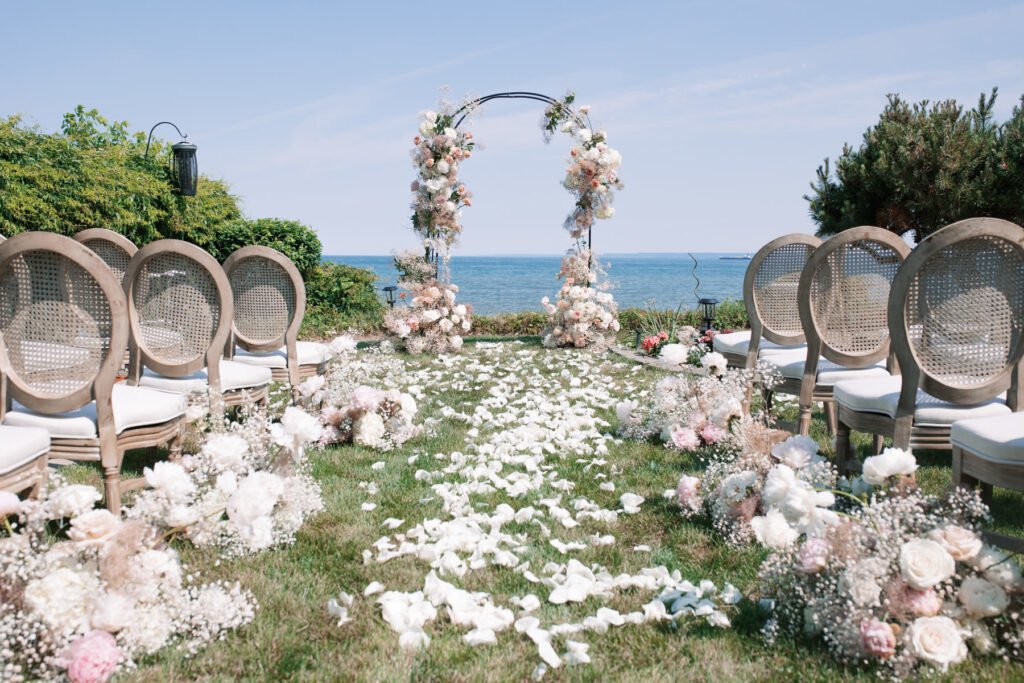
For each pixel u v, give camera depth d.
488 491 3.22
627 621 2.07
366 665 1.84
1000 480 2.29
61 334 2.60
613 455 3.86
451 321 7.96
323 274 11.39
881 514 2.03
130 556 1.94
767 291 4.24
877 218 9.39
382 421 4.10
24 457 2.35
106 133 14.35
